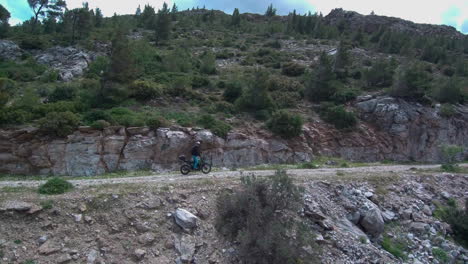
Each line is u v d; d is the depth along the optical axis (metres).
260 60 48.41
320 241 12.50
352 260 12.27
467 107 38.94
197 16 91.12
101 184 14.02
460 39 80.19
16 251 9.89
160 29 52.12
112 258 10.38
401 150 32.59
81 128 20.61
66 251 10.22
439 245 15.55
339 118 31.30
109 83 25.94
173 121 24.17
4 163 19.25
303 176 17.97
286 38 68.56
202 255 11.07
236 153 23.92
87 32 49.66
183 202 13.10
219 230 11.77
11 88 28.08
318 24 80.06
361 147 30.66
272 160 25.41
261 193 11.86
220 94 32.19
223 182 15.30
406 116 33.38
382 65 39.75
